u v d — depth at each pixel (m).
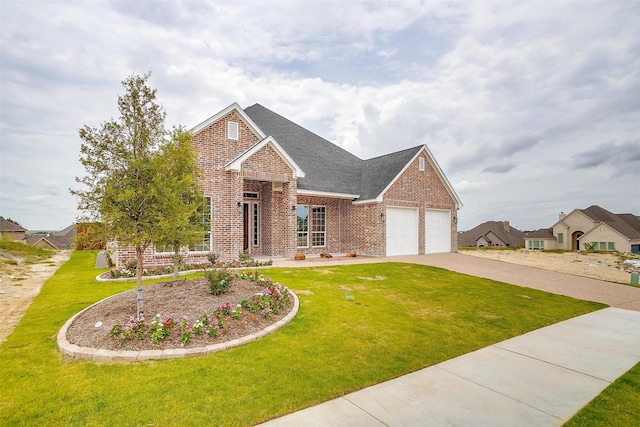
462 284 12.03
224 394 4.16
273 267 13.17
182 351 5.19
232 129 15.16
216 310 6.61
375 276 12.22
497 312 8.77
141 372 4.65
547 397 4.41
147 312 6.66
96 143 6.06
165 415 3.69
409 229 20.55
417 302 9.25
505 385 4.75
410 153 21.09
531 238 57.75
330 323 7.08
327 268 13.32
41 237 50.97
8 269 13.88
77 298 8.47
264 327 6.43
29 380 4.38
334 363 5.23
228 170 14.70
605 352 6.19
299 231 18.86
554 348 6.38
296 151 20.92
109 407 3.81
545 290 12.07
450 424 3.69
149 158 6.30
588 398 4.41
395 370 5.11
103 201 5.92
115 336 5.54
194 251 13.80
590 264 22.20
